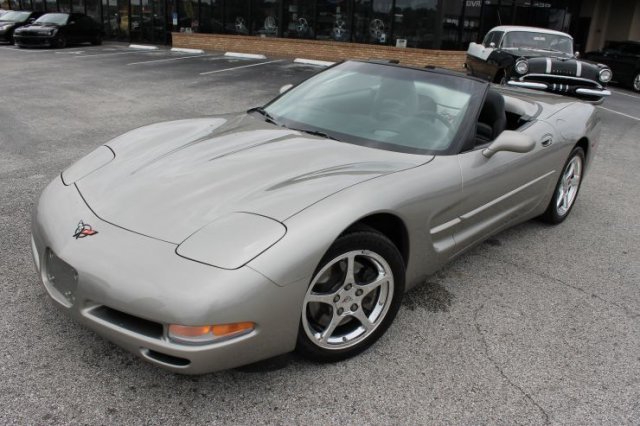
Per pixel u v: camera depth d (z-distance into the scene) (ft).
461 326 9.82
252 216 7.37
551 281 11.87
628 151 25.71
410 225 8.81
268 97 35.35
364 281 8.39
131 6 84.07
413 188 8.83
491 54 38.14
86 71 46.98
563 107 14.87
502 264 12.58
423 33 55.93
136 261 6.85
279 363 8.36
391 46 57.88
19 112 27.63
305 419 7.30
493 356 9.00
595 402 8.06
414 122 10.72
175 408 7.34
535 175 12.71
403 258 9.24
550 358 9.06
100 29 81.15
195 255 6.84
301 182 8.19
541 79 33.35
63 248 7.33
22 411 7.08
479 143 11.57
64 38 73.20
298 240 7.13
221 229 7.16
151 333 6.78
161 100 32.94
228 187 8.09
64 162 18.43
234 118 11.93
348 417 7.39
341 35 61.41
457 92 11.40
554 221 15.11
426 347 9.09
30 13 81.66
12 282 10.17
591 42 82.89
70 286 7.27
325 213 7.52
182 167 8.81
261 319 6.89
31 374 7.77
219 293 6.56
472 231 10.88
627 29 79.87
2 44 77.30
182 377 7.91
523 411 7.76
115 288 6.73
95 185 8.54
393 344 9.11
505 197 11.66
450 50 56.70
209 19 72.33
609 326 10.19
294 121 11.17
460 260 12.68
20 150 19.93
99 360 8.15
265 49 66.54
